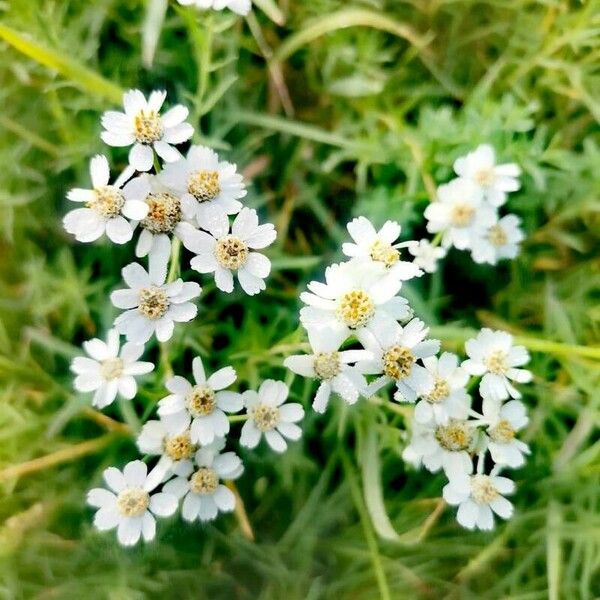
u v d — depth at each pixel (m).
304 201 0.13
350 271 0.09
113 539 0.12
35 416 0.12
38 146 0.12
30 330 0.12
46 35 0.12
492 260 0.12
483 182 0.12
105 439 0.12
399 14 0.14
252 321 0.12
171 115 0.10
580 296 0.13
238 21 0.13
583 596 0.12
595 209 0.13
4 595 0.12
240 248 0.10
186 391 0.10
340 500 0.13
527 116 0.14
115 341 0.10
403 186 0.13
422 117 0.13
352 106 0.14
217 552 0.13
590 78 0.13
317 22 0.13
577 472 0.12
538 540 0.13
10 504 0.12
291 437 0.10
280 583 0.12
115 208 0.10
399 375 0.09
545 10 0.14
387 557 0.12
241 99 0.13
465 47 0.14
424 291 0.14
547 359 0.13
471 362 0.11
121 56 0.13
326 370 0.09
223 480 0.12
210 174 0.10
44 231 0.13
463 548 0.13
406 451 0.11
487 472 0.13
